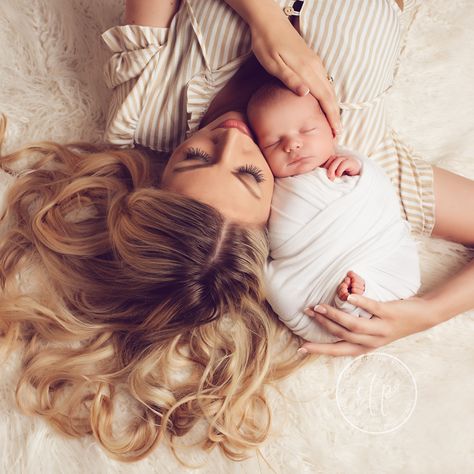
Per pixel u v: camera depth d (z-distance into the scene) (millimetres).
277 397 1294
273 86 1182
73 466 1246
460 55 1480
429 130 1457
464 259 1369
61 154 1368
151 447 1245
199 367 1284
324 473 1274
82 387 1271
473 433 1300
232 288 1192
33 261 1332
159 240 1148
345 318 1191
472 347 1346
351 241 1181
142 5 1243
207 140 1161
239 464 1267
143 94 1272
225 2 1232
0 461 1239
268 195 1179
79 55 1436
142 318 1266
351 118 1290
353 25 1215
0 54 1421
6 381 1276
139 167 1325
